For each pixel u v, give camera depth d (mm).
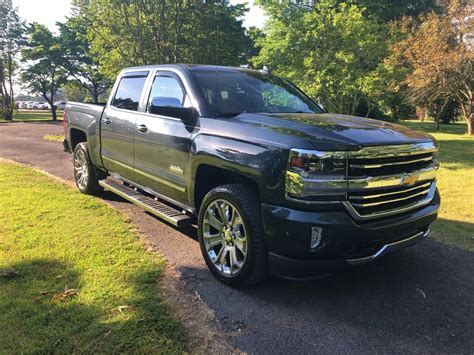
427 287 3727
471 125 21938
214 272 3713
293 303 3359
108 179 6070
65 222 5047
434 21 18031
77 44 35438
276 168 3076
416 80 17844
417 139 3459
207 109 3996
